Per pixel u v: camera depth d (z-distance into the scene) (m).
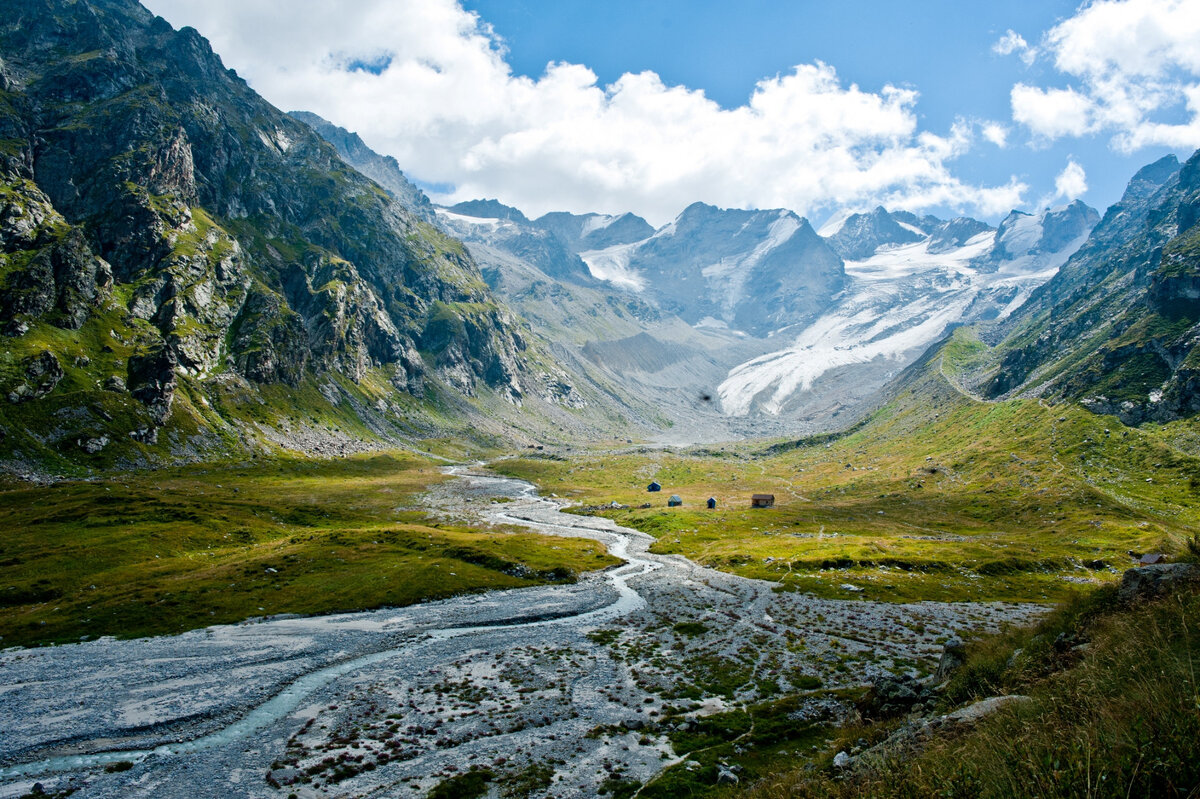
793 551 149.88
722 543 171.25
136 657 78.62
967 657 34.97
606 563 143.25
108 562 123.81
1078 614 27.72
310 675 72.81
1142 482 199.50
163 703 64.38
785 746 46.53
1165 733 10.98
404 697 64.69
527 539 164.25
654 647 80.38
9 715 61.66
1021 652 28.16
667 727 53.78
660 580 127.12
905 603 104.06
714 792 38.97
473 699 63.19
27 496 170.75
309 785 46.34
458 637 87.88
